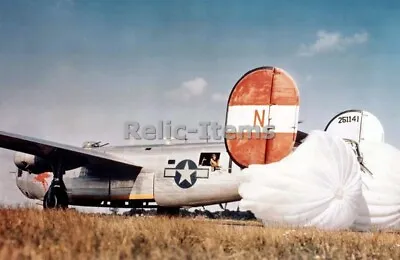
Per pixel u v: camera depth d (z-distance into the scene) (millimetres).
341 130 34562
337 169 24703
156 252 13922
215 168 33594
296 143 30844
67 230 17219
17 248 13359
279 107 28391
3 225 17828
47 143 32219
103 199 36719
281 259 15469
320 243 18625
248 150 28625
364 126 34000
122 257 13617
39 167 38000
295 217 24719
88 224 18609
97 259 12812
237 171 33156
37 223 18594
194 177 34000
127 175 35938
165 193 34688
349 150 25328
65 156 34594
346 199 24547
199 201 34250
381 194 26422
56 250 13359
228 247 16797
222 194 33500
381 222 26391
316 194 24547
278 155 28188
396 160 27250
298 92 28281
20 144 32406
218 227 20266
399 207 26453
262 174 25438
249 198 25484
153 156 35344
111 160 34562
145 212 40969
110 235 16375
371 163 27172
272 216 25109
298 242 18500
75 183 37375
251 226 23656
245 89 28891
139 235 17234
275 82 28609
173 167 34594
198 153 34250
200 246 15836
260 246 17469
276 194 24953
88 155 33719
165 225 19875
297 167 25000
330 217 24391
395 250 18125
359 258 16469
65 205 34688
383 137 33812
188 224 20594
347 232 22531
